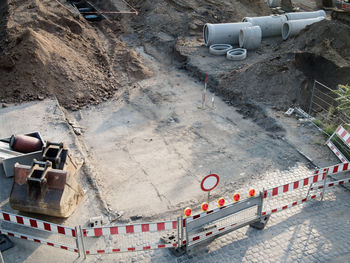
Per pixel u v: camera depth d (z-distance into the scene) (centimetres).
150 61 2144
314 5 3456
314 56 1720
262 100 1625
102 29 2531
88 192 1112
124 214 1046
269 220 998
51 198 950
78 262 884
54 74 1717
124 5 2878
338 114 1475
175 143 1402
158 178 1207
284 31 2325
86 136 1456
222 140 1412
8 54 1719
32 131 1410
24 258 891
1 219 992
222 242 935
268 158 1283
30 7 2262
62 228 857
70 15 2430
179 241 887
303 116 1512
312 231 960
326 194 1090
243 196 1098
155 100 1717
